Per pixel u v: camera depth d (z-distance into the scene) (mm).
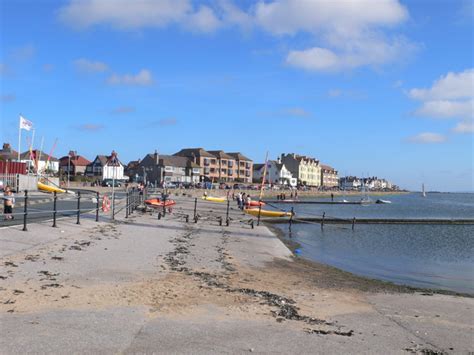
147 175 135125
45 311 8086
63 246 14859
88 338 6898
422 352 7711
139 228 23125
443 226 44531
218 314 8938
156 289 10555
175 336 7348
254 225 33719
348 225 42812
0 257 12023
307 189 162375
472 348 8141
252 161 165875
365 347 7664
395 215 67625
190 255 16703
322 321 9164
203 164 146750
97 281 10773
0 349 6227
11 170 48000
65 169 135000
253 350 7016
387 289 14148
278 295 11328
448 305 11812
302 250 24703
